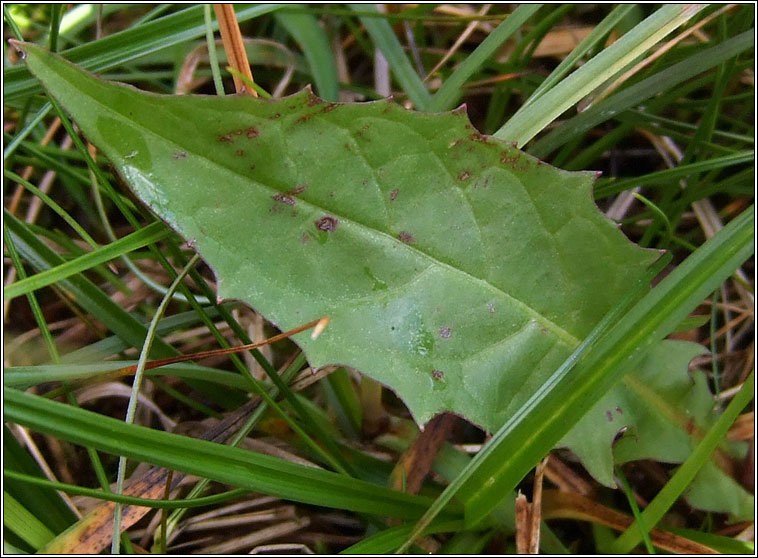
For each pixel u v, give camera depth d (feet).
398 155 0.46
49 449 0.60
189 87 0.68
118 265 0.66
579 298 0.49
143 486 0.53
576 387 0.47
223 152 0.44
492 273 0.49
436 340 0.48
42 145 0.67
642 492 0.58
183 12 0.59
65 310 0.67
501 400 0.49
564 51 0.72
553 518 0.57
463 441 0.60
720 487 0.52
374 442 0.58
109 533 0.51
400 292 0.48
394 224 0.47
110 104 0.42
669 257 0.49
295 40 0.73
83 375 0.49
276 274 0.46
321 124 0.45
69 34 0.72
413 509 0.50
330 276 0.47
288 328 0.46
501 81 0.68
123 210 0.49
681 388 0.51
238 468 0.45
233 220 0.45
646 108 0.63
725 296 0.65
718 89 0.60
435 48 0.73
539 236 0.49
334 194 0.46
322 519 0.59
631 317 0.47
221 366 0.65
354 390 0.59
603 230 0.49
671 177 0.59
